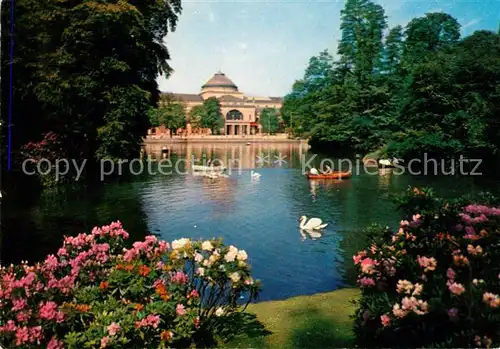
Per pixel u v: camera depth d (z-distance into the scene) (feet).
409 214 19.77
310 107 176.24
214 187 75.82
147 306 13.93
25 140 58.70
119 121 60.95
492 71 88.89
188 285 16.16
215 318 17.76
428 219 17.88
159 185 77.66
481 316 11.93
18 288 13.70
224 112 350.84
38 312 12.96
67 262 16.33
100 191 69.82
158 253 15.99
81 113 61.46
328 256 35.22
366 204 58.39
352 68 145.79
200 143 236.84
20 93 55.98
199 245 16.69
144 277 14.75
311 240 40.24
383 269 16.92
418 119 101.04
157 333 13.87
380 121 133.18
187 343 15.34
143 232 43.39
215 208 56.13
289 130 267.80
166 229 44.75
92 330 12.98
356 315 16.89
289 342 17.03
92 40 59.11
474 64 91.71
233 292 17.70
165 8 72.23
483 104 87.66
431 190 19.65
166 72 76.48
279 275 30.71
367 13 140.15
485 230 16.10
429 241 16.85
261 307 22.25
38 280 14.51
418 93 99.60
